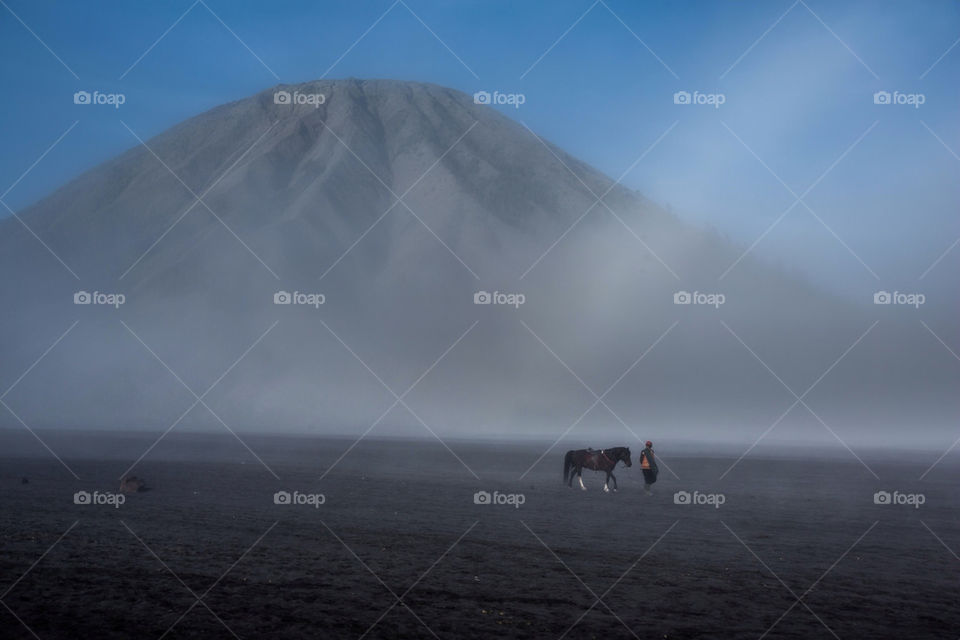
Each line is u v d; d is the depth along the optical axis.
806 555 18.80
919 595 14.81
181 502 26.62
